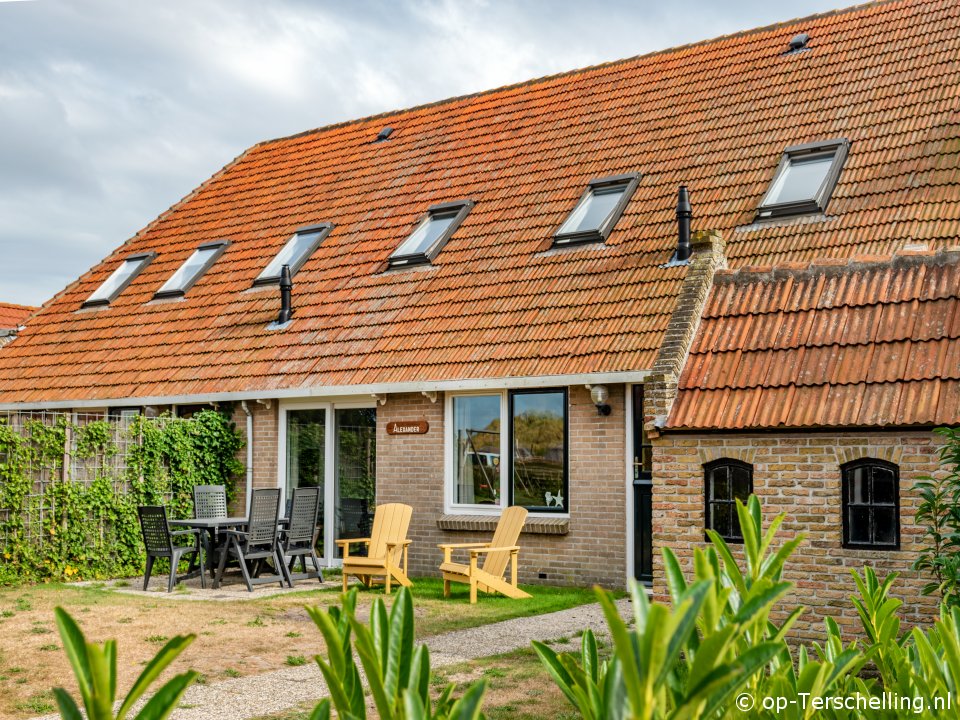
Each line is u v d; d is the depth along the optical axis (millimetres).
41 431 14961
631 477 13766
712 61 19422
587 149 18516
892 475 8883
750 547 3668
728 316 10664
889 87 16250
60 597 13367
